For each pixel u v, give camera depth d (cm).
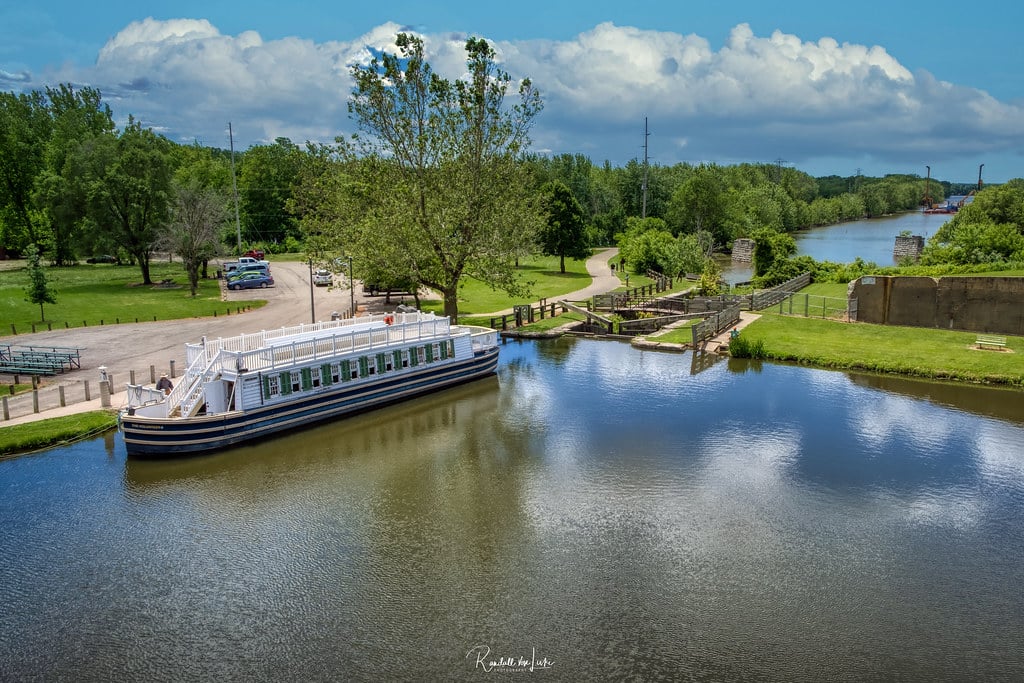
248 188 12962
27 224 9862
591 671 1684
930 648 1767
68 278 8044
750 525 2386
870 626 1853
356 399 3572
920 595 1989
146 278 7694
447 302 5056
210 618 1898
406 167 4894
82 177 7625
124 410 2970
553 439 3216
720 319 5378
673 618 1886
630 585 2038
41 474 2748
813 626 1853
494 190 4959
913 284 5122
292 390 3284
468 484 2722
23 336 4866
